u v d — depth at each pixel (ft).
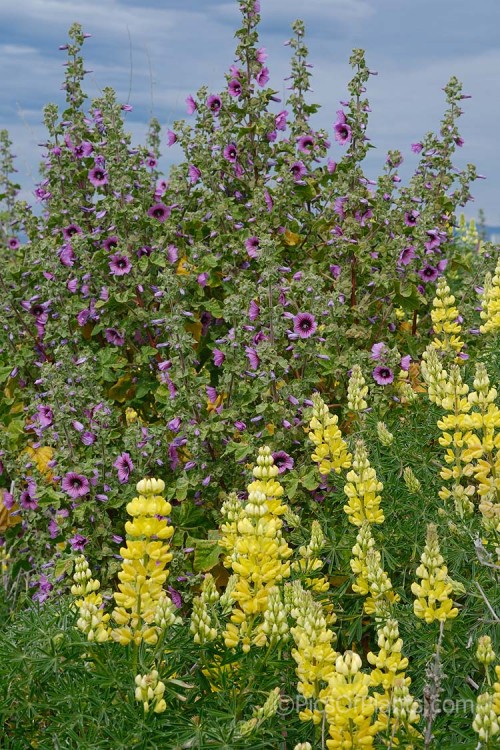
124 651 8.84
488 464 11.50
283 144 19.66
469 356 19.31
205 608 9.04
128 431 15.10
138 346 18.52
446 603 9.32
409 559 12.31
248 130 19.48
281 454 14.78
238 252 18.19
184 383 15.23
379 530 12.53
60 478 14.90
